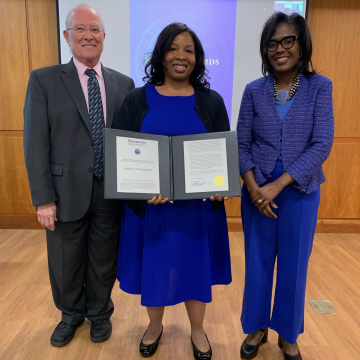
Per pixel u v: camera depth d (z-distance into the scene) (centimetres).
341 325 177
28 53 288
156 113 131
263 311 147
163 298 136
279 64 124
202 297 139
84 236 154
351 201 319
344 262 256
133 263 139
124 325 177
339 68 294
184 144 128
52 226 143
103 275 160
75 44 141
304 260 135
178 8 280
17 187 309
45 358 150
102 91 150
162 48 127
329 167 313
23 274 228
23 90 294
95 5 276
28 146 137
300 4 277
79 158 143
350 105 300
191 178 128
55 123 139
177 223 134
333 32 288
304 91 125
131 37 284
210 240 141
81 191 144
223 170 127
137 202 134
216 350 158
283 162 128
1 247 273
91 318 168
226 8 280
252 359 152
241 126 139
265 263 142
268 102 130
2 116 297
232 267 245
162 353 155
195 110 133
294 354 147
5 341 161
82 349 157
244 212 145
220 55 289
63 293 157
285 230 134
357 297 205
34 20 283
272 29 123
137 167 125
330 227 321
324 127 123
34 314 183
